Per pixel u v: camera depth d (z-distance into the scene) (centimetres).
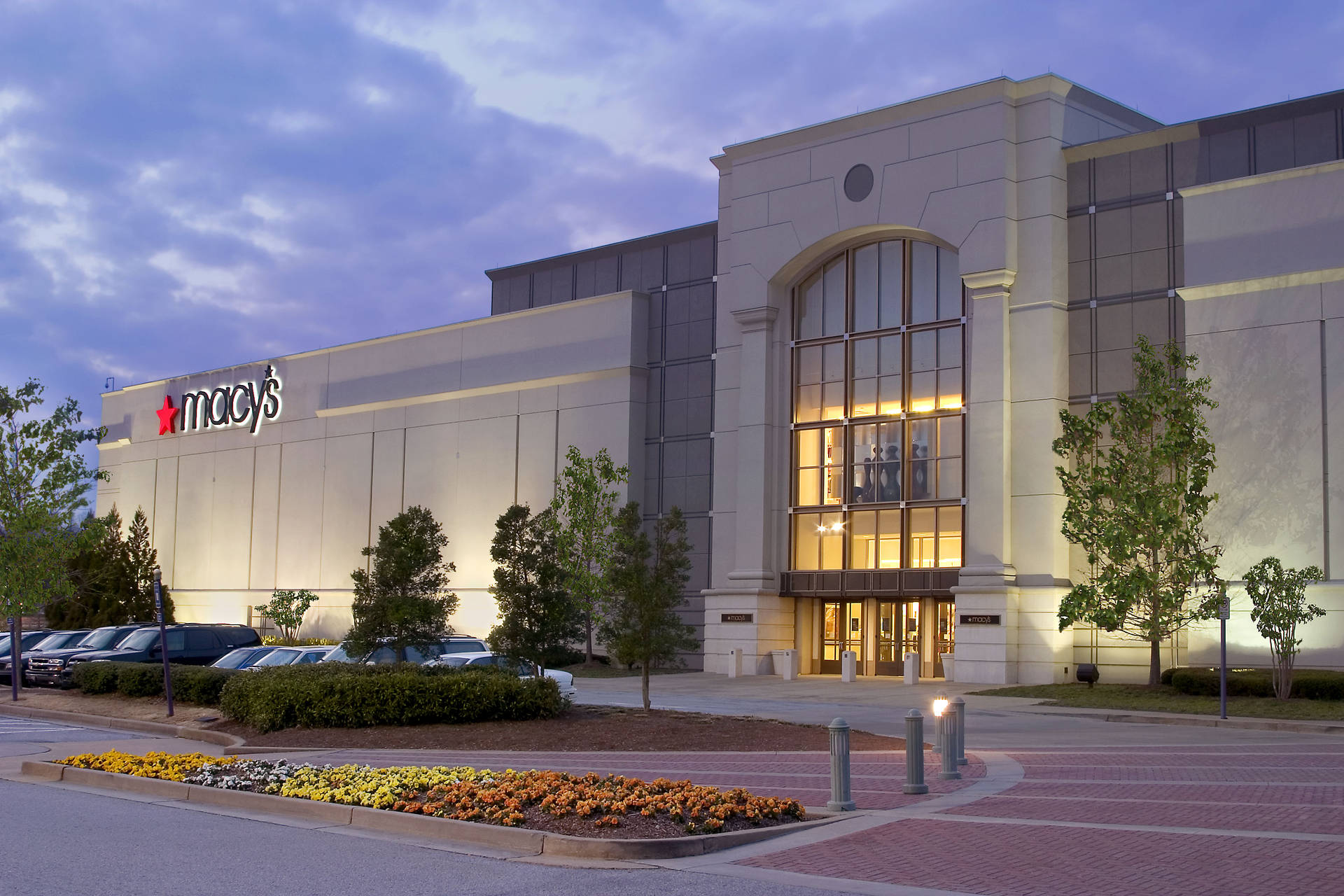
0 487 3803
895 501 4209
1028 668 3784
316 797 1473
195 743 2430
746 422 4503
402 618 2761
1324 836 1203
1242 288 3503
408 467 5712
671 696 3528
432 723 2461
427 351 5722
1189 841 1193
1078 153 3941
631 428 4912
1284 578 3012
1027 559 3828
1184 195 3656
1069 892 1006
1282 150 3616
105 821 1419
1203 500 3228
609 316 5031
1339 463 3294
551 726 2408
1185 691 3192
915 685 3847
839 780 1420
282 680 2511
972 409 3947
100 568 6100
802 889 1041
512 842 1248
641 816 1305
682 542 2812
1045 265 3881
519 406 5300
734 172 4622
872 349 4328
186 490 6850
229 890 1038
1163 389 3281
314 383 6225
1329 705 2858
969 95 4016
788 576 4425
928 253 4219
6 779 1834
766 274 4478
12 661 3747
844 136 4316
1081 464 3434
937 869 1102
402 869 1137
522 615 2736
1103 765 1844
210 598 6594
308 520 6138
